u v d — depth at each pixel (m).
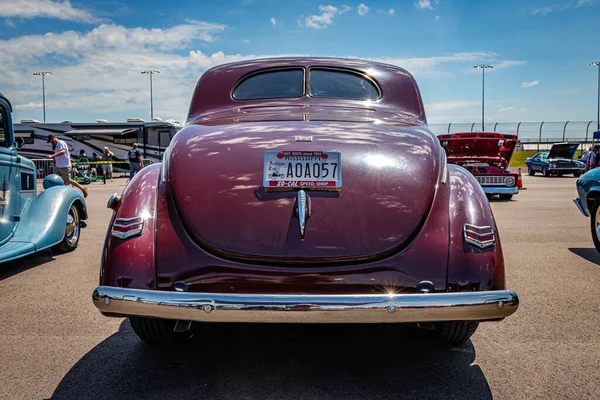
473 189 2.59
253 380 2.61
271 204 2.39
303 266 2.28
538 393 2.47
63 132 27.45
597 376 2.66
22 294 4.25
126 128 27.34
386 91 3.47
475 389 2.51
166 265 2.33
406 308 2.12
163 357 2.91
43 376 2.68
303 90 3.44
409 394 2.46
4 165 4.75
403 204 2.43
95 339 3.21
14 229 4.97
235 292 2.28
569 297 4.09
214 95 3.49
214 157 2.60
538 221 8.68
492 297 2.18
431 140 2.82
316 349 3.01
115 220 2.48
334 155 2.51
